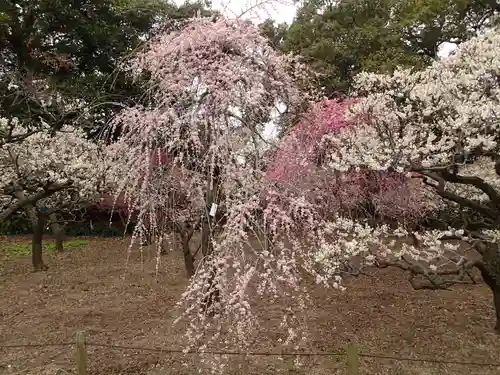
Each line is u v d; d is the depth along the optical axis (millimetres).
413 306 6742
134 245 12586
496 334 5602
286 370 4742
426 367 4781
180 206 5551
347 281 8023
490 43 6082
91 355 5199
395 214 8102
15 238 14984
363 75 6973
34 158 8945
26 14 14070
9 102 10078
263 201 4145
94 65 15594
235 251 3930
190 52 4488
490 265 5176
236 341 5035
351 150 5855
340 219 5707
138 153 4320
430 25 14180
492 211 5336
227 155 4094
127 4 14734
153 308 6812
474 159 6180
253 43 4598
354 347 3701
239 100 4254
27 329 6102
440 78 5555
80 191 9258
